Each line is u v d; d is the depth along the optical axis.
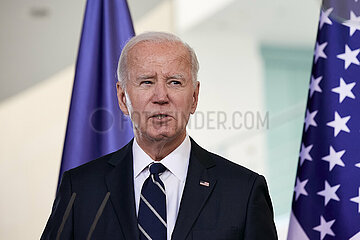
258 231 4.55
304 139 6.53
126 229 4.54
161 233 4.54
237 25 17.02
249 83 17.02
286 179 16.94
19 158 12.75
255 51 17.03
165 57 4.59
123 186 4.77
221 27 16.66
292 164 17.08
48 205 12.84
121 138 6.88
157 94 4.54
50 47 12.90
